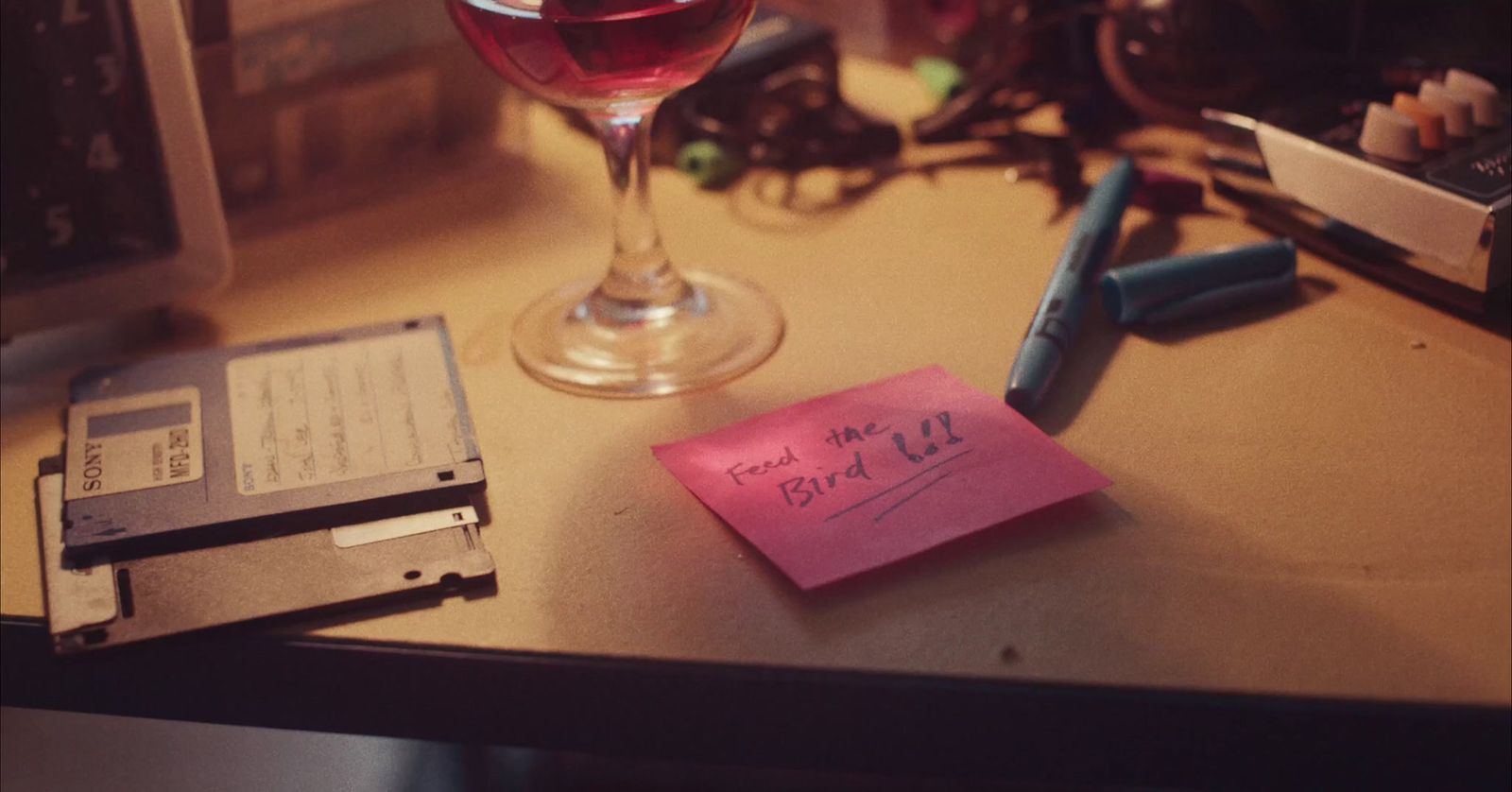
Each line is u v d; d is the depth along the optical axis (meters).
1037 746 0.46
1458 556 0.48
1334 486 0.50
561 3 0.50
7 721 0.56
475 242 0.65
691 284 0.61
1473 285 0.56
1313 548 0.48
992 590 0.48
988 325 0.58
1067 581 0.48
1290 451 0.52
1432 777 0.45
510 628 0.48
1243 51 0.65
